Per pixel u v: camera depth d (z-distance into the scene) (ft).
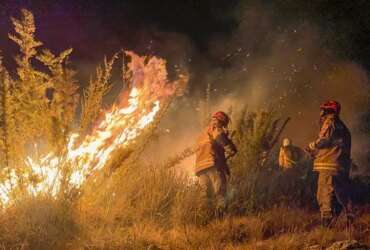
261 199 27.73
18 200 20.79
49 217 19.97
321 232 22.98
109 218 21.88
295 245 21.47
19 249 18.16
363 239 22.62
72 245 18.97
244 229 23.02
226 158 26.84
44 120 22.24
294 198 29.35
